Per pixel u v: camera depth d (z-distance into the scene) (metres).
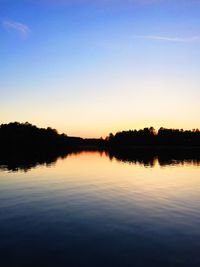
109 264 13.45
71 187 35.50
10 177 45.03
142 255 14.37
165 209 23.67
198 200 27.36
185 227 18.64
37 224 19.48
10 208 24.03
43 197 28.94
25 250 15.10
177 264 13.39
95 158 106.94
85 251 14.89
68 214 22.08
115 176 47.38
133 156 120.56
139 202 26.56
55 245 15.75
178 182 40.28
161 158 102.19
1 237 17.03
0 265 13.48
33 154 123.19
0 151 140.62
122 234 17.39
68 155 131.88
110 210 23.36
